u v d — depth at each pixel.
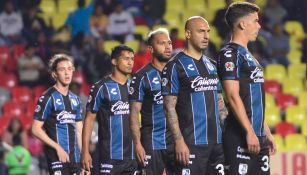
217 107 15.94
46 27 40.16
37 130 20.64
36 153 32.69
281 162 29.61
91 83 36.44
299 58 40.97
